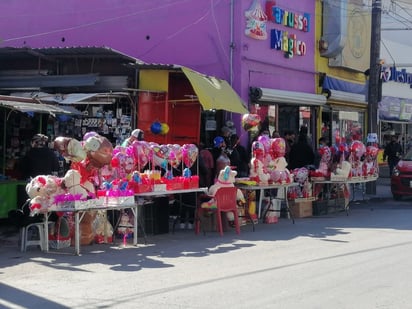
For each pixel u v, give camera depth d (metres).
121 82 14.27
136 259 8.76
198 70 16.59
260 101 16.75
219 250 9.53
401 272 7.63
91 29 18.00
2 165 14.14
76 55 14.46
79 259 8.77
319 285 6.94
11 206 10.72
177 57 16.86
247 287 6.87
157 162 10.66
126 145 10.70
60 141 9.12
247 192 12.52
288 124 18.83
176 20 16.86
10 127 14.31
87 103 13.56
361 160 15.23
